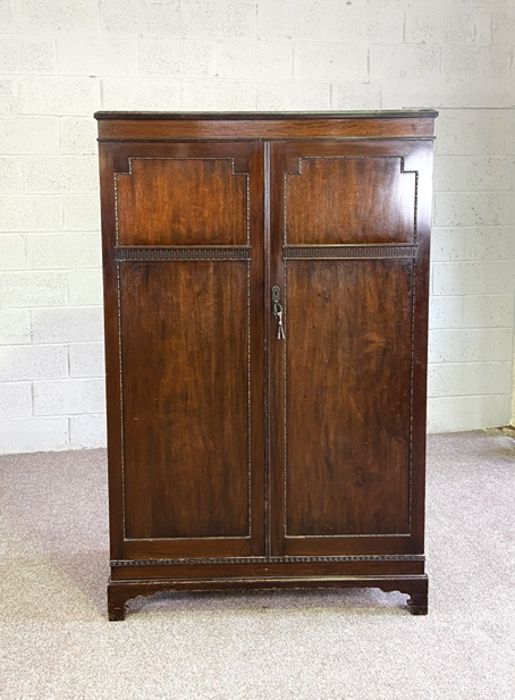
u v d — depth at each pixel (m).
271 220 2.30
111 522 2.41
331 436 2.41
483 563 2.80
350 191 2.29
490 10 4.15
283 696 2.04
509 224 4.32
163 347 2.36
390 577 2.45
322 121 2.26
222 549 2.45
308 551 2.46
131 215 2.28
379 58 4.11
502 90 4.22
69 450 4.15
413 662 2.19
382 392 2.40
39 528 3.14
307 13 4.02
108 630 2.37
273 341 2.36
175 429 2.39
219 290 2.33
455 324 4.37
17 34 3.81
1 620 2.43
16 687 2.08
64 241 3.99
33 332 4.04
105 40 3.89
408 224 2.32
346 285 2.35
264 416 2.39
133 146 2.25
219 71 4.00
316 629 2.37
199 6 3.94
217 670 2.16
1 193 3.90
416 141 2.27
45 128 3.89
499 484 3.60
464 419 4.48
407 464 2.43
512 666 2.17
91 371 4.12
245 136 2.25
